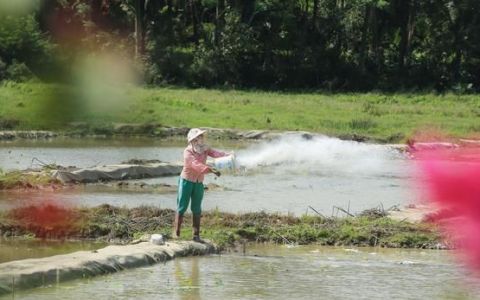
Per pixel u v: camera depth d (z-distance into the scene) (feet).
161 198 74.69
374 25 239.30
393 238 57.21
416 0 237.04
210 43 237.86
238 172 98.53
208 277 45.68
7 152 110.93
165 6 249.75
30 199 71.00
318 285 44.62
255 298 41.34
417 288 44.52
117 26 234.58
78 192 77.20
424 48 246.68
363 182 92.53
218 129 144.15
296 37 241.35
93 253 47.75
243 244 56.03
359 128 151.74
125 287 42.52
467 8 232.94
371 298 42.14
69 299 39.55
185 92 204.13
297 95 212.64
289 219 61.77
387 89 234.58
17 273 41.88
